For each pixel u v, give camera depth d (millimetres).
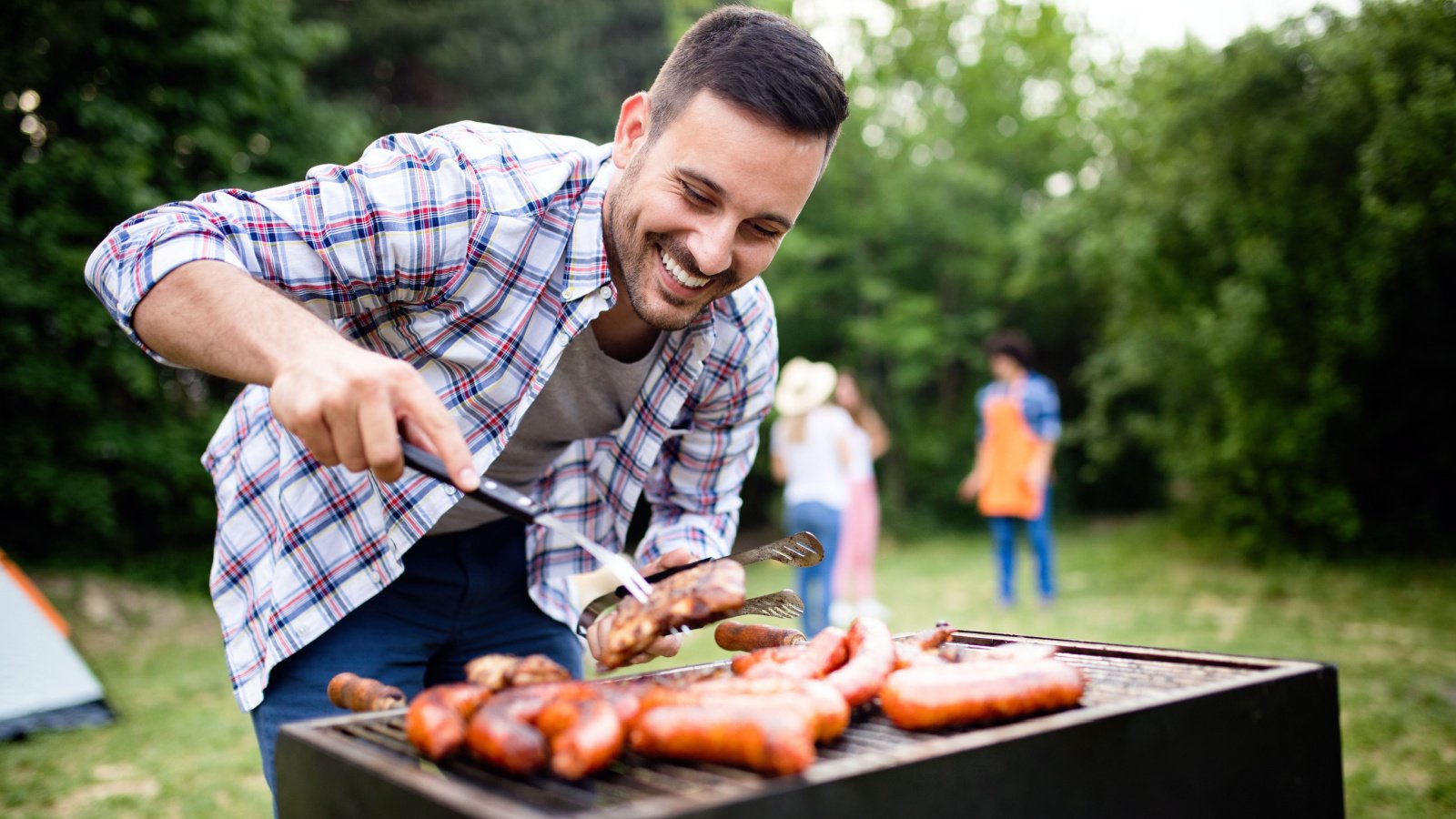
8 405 8484
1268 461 8984
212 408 9953
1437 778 3369
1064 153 16312
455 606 1788
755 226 1429
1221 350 8953
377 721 1178
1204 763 1182
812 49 1396
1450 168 7500
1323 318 8617
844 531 6133
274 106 10180
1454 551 8617
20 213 8336
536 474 1883
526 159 1567
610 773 1029
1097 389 11891
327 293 1410
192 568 9250
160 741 4461
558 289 1558
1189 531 10508
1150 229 9961
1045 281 14102
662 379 1778
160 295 1215
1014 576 7371
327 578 1576
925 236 15656
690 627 1209
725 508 2047
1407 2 7941
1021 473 7234
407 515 1556
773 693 1051
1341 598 7168
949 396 15961
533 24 14117
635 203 1445
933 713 1086
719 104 1342
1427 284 8125
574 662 2025
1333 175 8727
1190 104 9273
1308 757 1291
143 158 8688
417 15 13016
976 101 16281
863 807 917
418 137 1521
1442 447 9039
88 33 8453
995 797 1005
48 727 4645
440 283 1477
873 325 14844
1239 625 6262
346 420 1079
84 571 8469
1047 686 1116
